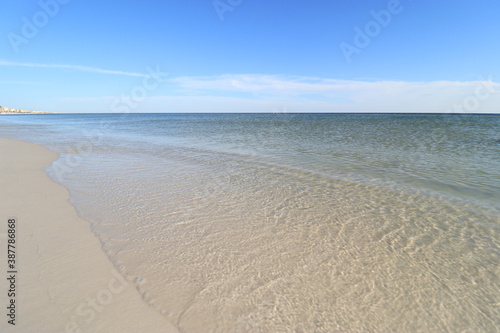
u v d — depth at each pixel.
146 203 6.51
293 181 8.65
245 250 4.36
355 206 6.43
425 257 4.25
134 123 55.47
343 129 29.19
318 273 3.78
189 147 16.81
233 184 8.30
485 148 14.68
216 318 2.92
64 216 5.60
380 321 2.95
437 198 6.98
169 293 3.30
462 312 3.09
